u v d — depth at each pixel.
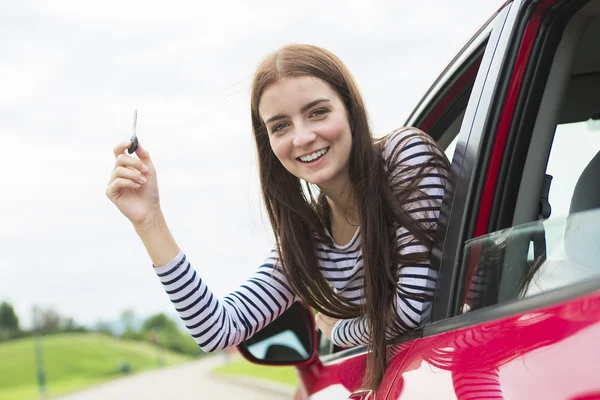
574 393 0.83
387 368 1.50
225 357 81.88
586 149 1.86
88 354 96.75
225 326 1.79
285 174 1.80
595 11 1.47
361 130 1.65
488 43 1.54
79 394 47.84
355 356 1.87
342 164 1.66
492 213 1.42
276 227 1.83
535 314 1.03
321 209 1.79
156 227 1.74
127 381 60.22
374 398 1.48
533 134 1.47
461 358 1.12
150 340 118.81
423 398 1.16
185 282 1.73
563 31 1.49
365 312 1.67
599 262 1.07
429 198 1.55
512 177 1.45
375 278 1.57
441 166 1.59
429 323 1.43
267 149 1.80
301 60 1.65
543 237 1.12
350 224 1.72
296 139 1.64
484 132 1.43
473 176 1.42
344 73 1.68
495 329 1.10
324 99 1.64
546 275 1.09
